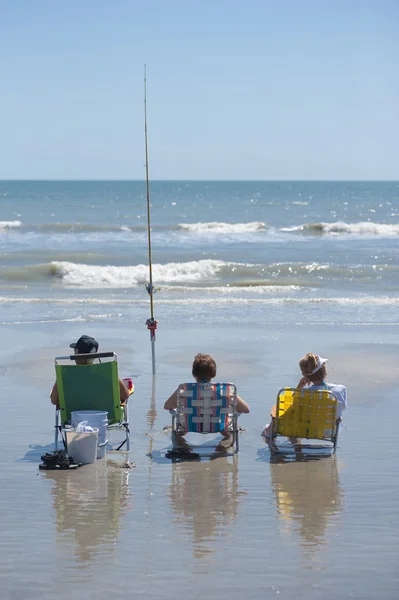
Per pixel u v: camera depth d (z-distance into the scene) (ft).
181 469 40.83
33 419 50.21
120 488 37.68
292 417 43.27
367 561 29.19
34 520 33.30
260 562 29.07
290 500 36.09
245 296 119.75
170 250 190.29
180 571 28.25
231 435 47.24
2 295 118.83
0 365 66.18
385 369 65.77
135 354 71.10
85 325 87.76
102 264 165.99
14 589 26.76
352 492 37.27
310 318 94.84
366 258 177.06
